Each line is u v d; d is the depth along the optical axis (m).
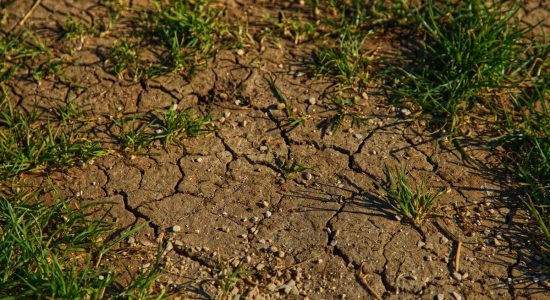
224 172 1.92
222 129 1.98
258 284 1.75
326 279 1.77
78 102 2.02
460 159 1.93
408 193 1.84
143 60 2.09
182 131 1.96
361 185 1.89
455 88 2.00
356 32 2.14
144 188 1.89
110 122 1.99
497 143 1.95
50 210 1.83
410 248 1.80
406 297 1.75
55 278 1.69
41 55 2.10
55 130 1.97
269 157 1.94
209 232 1.83
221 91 2.04
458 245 1.81
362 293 1.75
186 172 1.92
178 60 2.06
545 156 1.90
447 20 2.14
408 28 2.15
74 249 1.78
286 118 2.00
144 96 2.03
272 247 1.80
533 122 1.96
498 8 2.10
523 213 1.85
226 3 2.20
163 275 1.76
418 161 1.93
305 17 2.18
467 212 1.85
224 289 1.74
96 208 1.86
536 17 2.18
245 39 2.13
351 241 1.81
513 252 1.80
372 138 1.96
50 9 2.20
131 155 1.93
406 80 2.04
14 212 1.81
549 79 2.04
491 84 1.99
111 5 2.19
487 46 2.04
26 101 2.03
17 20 2.18
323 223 1.84
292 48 2.12
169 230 1.83
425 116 1.99
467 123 1.99
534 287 1.76
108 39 2.13
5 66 2.07
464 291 1.75
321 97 2.03
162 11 2.15
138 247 1.80
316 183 1.90
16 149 1.92
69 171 1.91
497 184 1.90
